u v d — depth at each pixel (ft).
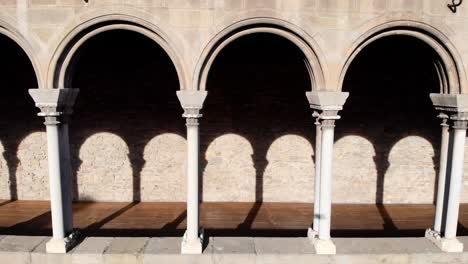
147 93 38.83
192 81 24.71
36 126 39.47
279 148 39.83
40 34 24.39
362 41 24.98
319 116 25.77
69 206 27.50
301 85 38.65
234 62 38.17
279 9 24.38
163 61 38.11
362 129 39.75
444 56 25.52
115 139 39.58
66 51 24.91
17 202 39.96
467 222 35.73
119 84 38.65
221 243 27.76
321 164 26.13
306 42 25.09
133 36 34.78
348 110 39.50
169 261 26.14
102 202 40.32
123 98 38.93
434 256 26.45
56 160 25.67
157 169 40.11
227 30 24.41
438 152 40.16
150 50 37.78
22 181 40.37
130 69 38.37
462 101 25.08
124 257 26.09
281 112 39.22
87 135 39.42
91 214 36.63
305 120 39.32
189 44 24.49
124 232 32.35
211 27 24.39
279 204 40.06
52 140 25.44
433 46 25.44
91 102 38.93
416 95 39.22
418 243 27.99
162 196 40.50
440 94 26.48
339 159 40.22
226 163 40.01
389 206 40.22
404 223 35.40
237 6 24.27
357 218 36.60
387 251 26.73
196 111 25.14
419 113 39.58
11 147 39.83
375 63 38.52
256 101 39.04
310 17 24.52
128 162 39.93
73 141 39.47
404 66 38.52
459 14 24.80
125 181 40.24
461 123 25.58
